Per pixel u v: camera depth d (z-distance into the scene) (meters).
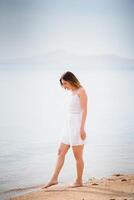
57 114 6.38
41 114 6.34
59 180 4.79
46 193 4.16
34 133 6.04
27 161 5.18
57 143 5.75
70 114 4.41
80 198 3.91
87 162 5.36
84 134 4.41
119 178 4.74
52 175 4.64
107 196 3.96
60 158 4.49
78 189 4.26
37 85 6.30
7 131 6.05
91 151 5.68
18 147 5.56
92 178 4.82
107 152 5.65
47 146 5.64
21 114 6.29
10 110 6.25
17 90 6.24
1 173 4.89
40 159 5.28
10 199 4.07
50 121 6.34
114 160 5.43
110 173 5.03
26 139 5.84
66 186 4.48
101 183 4.50
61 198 3.94
